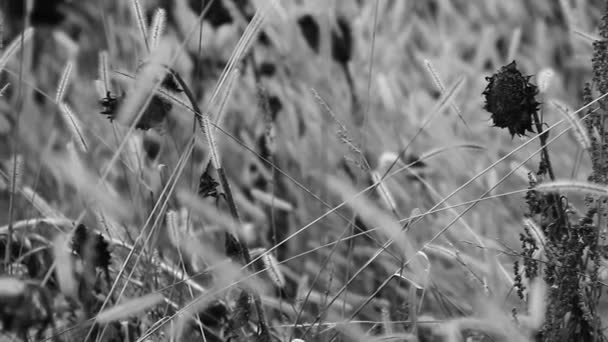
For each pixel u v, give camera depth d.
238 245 1.83
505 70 1.78
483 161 2.52
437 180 2.65
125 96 1.85
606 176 1.77
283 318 2.02
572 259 1.74
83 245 1.92
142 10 1.86
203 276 2.10
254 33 1.87
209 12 2.92
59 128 3.04
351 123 2.69
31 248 2.07
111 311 1.68
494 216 2.41
